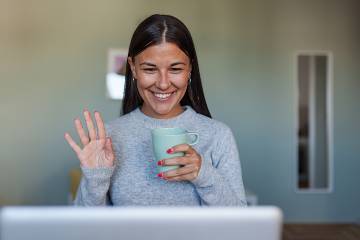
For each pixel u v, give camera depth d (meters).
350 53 4.72
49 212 0.58
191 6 4.62
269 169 4.74
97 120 0.96
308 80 4.72
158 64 1.01
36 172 4.56
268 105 4.70
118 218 0.58
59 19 4.55
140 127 1.12
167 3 4.60
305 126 4.73
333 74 4.72
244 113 4.70
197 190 0.97
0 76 4.52
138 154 1.09
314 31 4.70
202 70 4.65
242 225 0.60
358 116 4.75
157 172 1.02
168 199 1.05
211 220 0.59
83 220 0.58
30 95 4.55
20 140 4.55
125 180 1.07
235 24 4.66
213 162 1.09
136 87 1.18
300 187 4.77
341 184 4.78
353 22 4.70
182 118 1.12
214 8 4.64
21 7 4.52
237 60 4.67
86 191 0.99
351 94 4.73
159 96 1.05
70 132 4.57
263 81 4.70
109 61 4.57
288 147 4.73
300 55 4.71
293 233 4.33
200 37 4.64
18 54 4.53
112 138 1.11
